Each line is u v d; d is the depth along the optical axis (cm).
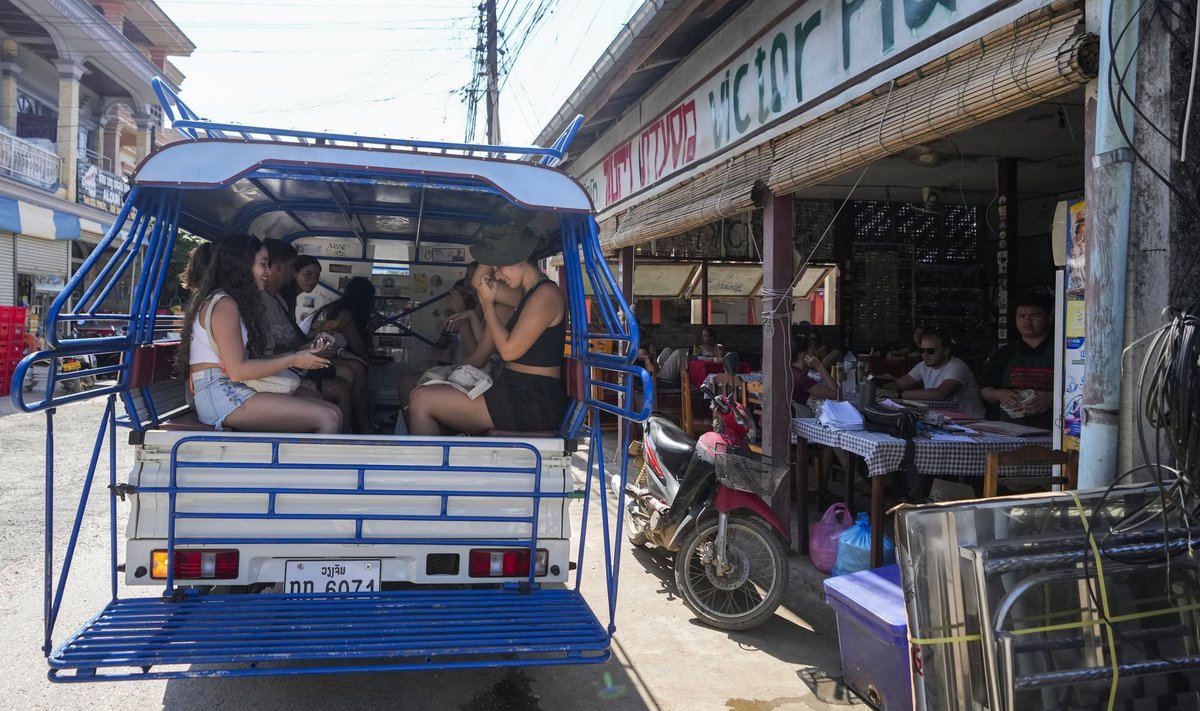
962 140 708
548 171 334
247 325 365
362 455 324
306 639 291
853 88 483
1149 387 291
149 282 355
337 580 326
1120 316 304
